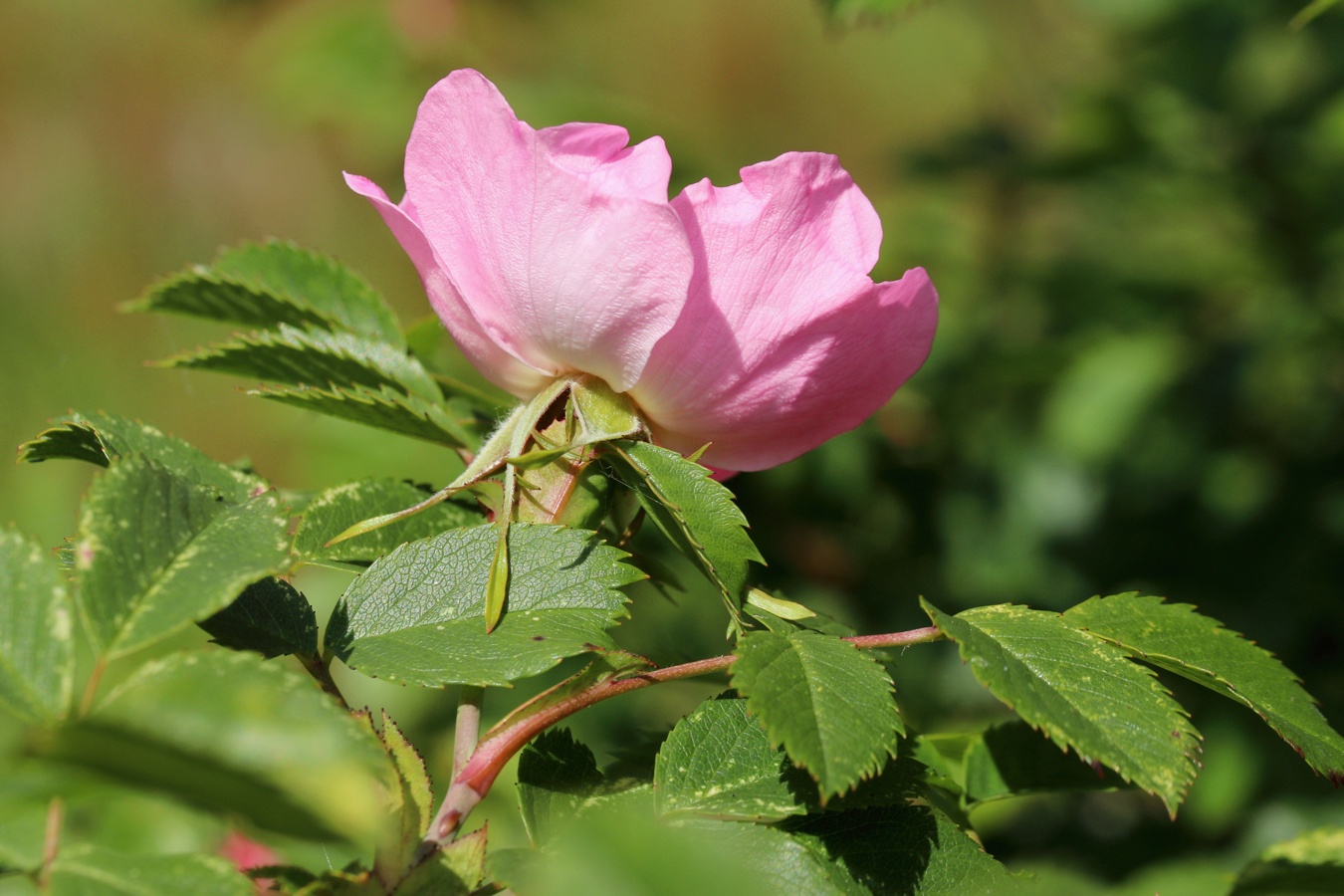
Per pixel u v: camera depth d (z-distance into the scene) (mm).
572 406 408
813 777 389
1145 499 707
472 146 402
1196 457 706
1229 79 731
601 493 409
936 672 651
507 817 478
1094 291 751
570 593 399
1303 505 672
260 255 452
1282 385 708
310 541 414
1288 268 719
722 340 406
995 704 657
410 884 385
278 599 402
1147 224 801
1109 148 724
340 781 363
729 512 403
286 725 364
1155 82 742
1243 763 608
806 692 387
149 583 378
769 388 409
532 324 406
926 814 400
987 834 618
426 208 407
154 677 365
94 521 379
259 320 447
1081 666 393
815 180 400
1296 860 412
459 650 394
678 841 366
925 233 805
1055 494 702
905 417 659
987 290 772
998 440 712
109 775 364
